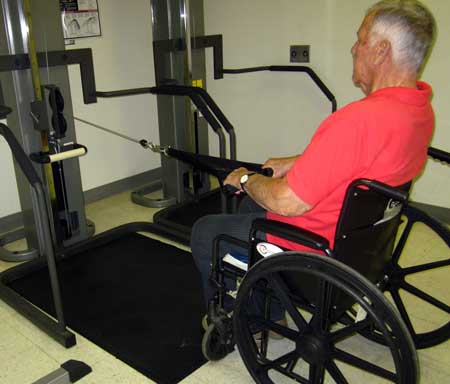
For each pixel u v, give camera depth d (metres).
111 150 3.62
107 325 2.12
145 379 1.81
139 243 2.88
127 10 3.48
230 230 1.72
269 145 3.82
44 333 2.07
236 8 3.62
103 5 3.32
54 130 2.30
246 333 1.64
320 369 1.50
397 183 1.42
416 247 2.75
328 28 3.22
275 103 3.67
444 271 2.50
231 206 2.44
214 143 4.10
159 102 3.28
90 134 3.46
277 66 3.28
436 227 1.76
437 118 2.95
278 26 3.45
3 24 2.26
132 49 3.57
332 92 3.34
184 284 2.44
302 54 3.39
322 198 1.40
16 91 2.38
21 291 2.40
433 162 3.02
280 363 1.63
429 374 1.82
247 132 3.91
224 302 1.81
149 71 3.72
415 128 1.38
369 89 1.47
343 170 1.34
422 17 1.34
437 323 2.10
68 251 2.71
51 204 2.64
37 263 2.56
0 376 1.84
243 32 3.64
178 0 2.93
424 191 3.12
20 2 2.25
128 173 3.78
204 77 3.38
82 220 2.88
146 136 3.85
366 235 1.43
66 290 2.40
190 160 2.19
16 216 3.17
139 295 2.35
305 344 1.49
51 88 2.23
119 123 3.63
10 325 2.13
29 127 2.46
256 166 2.02
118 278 2.50
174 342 2.01
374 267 1.57
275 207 1.45
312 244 1.37
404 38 1.34
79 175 2.78
